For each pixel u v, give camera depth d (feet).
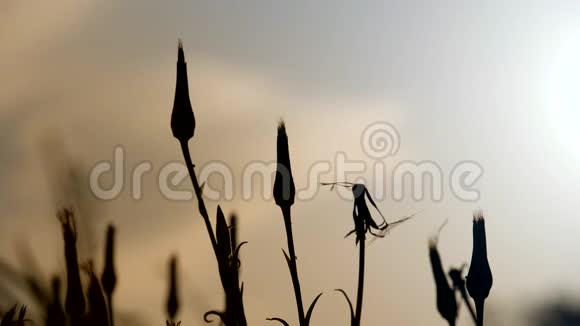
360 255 4.11
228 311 4.07
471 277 4.07
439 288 4.30
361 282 4.10
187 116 3.99
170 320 4.27
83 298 4.21
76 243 4.26
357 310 4.11
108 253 4.26
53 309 4.24
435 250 4.32
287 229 4.03
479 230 4.08
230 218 4.29
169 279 4.28
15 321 4.18
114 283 4.26
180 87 3.99
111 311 4.24
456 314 4.30
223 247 4.04
